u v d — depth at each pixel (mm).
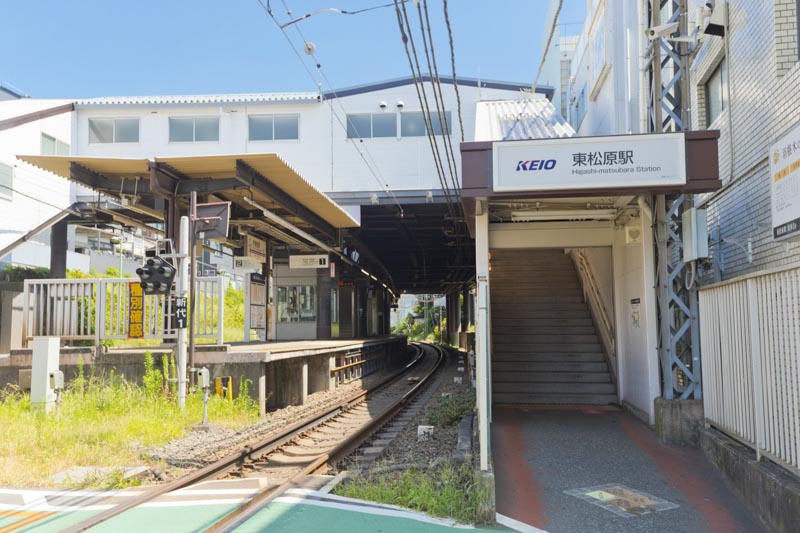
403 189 25406
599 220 11117
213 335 12766
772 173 7246
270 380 14648
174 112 26234
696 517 5828
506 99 25656
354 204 24422
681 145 7699
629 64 13148
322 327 26234
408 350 47594
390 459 8734
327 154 25844
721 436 7273
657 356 9211
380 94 25938
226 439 9750
